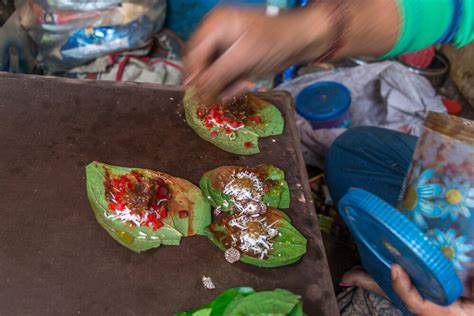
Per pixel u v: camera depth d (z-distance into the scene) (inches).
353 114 85.2
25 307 40.6
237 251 46.4
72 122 53.9
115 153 52.1
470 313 43.7
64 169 49.9
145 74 80.6
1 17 70.3
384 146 69.1
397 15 34.8
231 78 32.0
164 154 53.0
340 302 62.1
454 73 100.3
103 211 47.3
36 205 46.9
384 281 50.9
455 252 43.7
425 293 43.3
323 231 71.7
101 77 79.7
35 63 81.0
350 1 33.0
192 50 34.0
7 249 43.7
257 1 33.2
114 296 42.3
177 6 85.7
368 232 43.3
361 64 92.6
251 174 52.5
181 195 49.9
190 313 42.0
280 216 50.1
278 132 57.7
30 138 51.8
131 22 77.2
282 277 45.6
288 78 91.0
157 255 45.3
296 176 54.1
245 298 42.2
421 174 45.3
